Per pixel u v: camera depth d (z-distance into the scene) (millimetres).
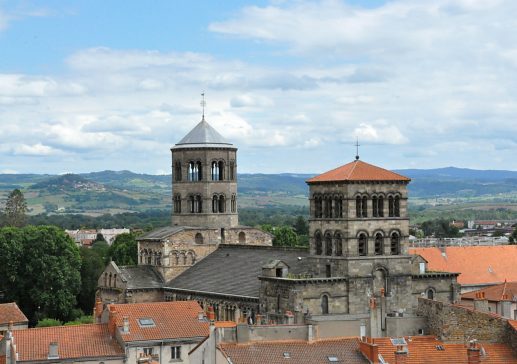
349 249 175000
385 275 178000
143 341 155750
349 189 175250
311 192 183625
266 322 174875
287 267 181500
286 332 125375
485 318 128125
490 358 120000
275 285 177125
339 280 174250
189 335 160250
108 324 158625
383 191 178500
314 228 182625
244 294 190875
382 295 158750
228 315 195750
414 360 118812
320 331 141750
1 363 144500
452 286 185125
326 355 119312
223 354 117500
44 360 145875
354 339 124562
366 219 176375
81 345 152250
